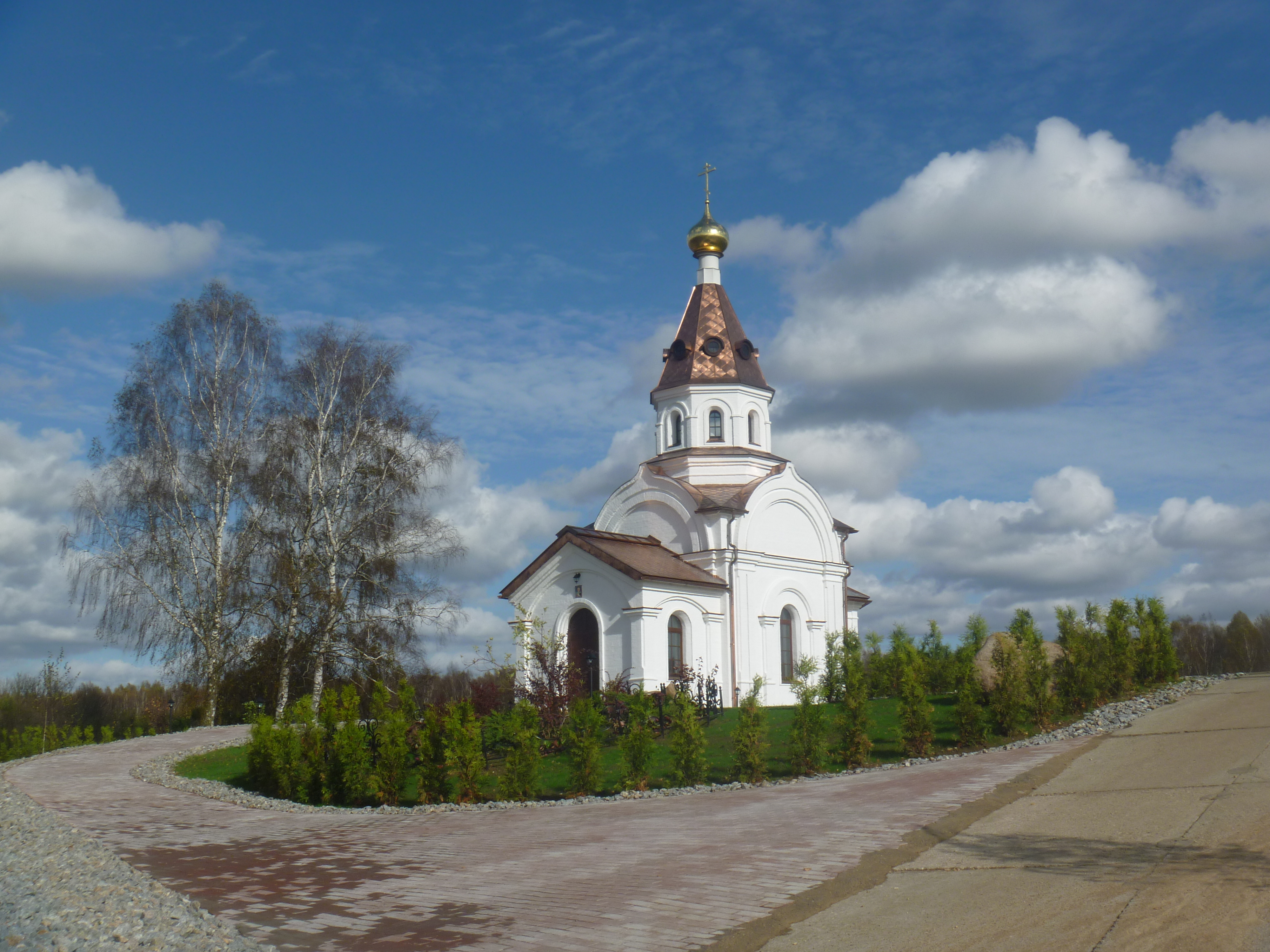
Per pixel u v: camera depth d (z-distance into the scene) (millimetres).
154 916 9961
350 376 40688
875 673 36094
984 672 28219
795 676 39375
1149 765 15617
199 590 37906
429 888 11414
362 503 39969
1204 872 9492
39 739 47625
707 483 42125
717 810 15984
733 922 9242
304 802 21297
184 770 25453
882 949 8242
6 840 15430
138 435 38188
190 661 37469
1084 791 14234
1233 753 15516
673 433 43844
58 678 52781
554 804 18688
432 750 21109
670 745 24109
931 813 13828
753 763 20406
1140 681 28250
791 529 40938
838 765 21734
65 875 12281
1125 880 9555
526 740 20547
